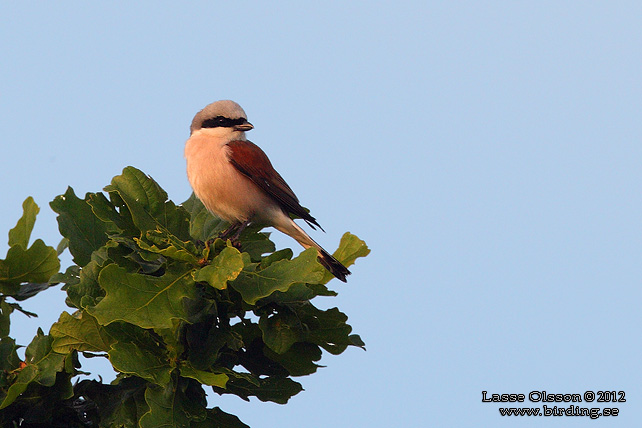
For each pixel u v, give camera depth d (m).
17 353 7.27
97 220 8.38
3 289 8.26
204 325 7.34
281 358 8.10
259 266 8.16
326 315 8.05
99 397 7.24
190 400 7.16
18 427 7.29
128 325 7.14
